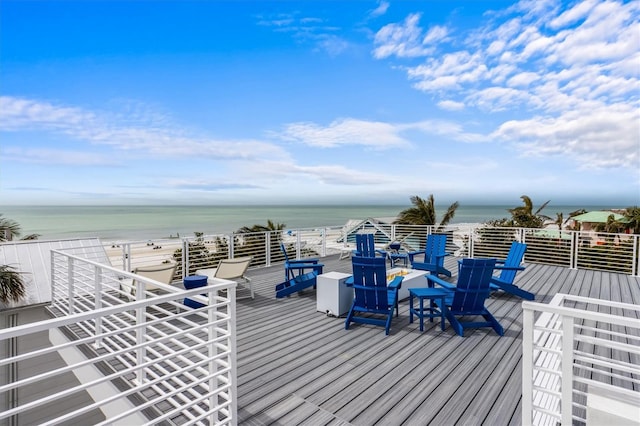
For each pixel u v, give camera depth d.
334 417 2.45
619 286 6.48
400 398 2.68
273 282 6.82
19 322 5.88
